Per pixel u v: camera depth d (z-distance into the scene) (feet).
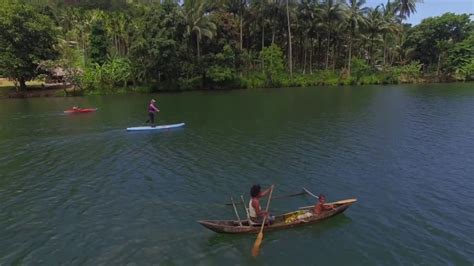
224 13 239.09
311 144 86.53
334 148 82.84
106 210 52.49
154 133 101.35
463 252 40.78
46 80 218.38
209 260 39.83
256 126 108.78
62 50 211.41
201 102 166.91
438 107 143.23
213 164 72.43
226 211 51.83
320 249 41.65
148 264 39.37
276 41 280.31
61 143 91.15
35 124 116.37
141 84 225.35
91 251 41.98
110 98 187.52
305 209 50.42
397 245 42.37
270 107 147.84
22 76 197.98
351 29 272.51
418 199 54.90
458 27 309.42
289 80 250.57
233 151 81.56
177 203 54.49
